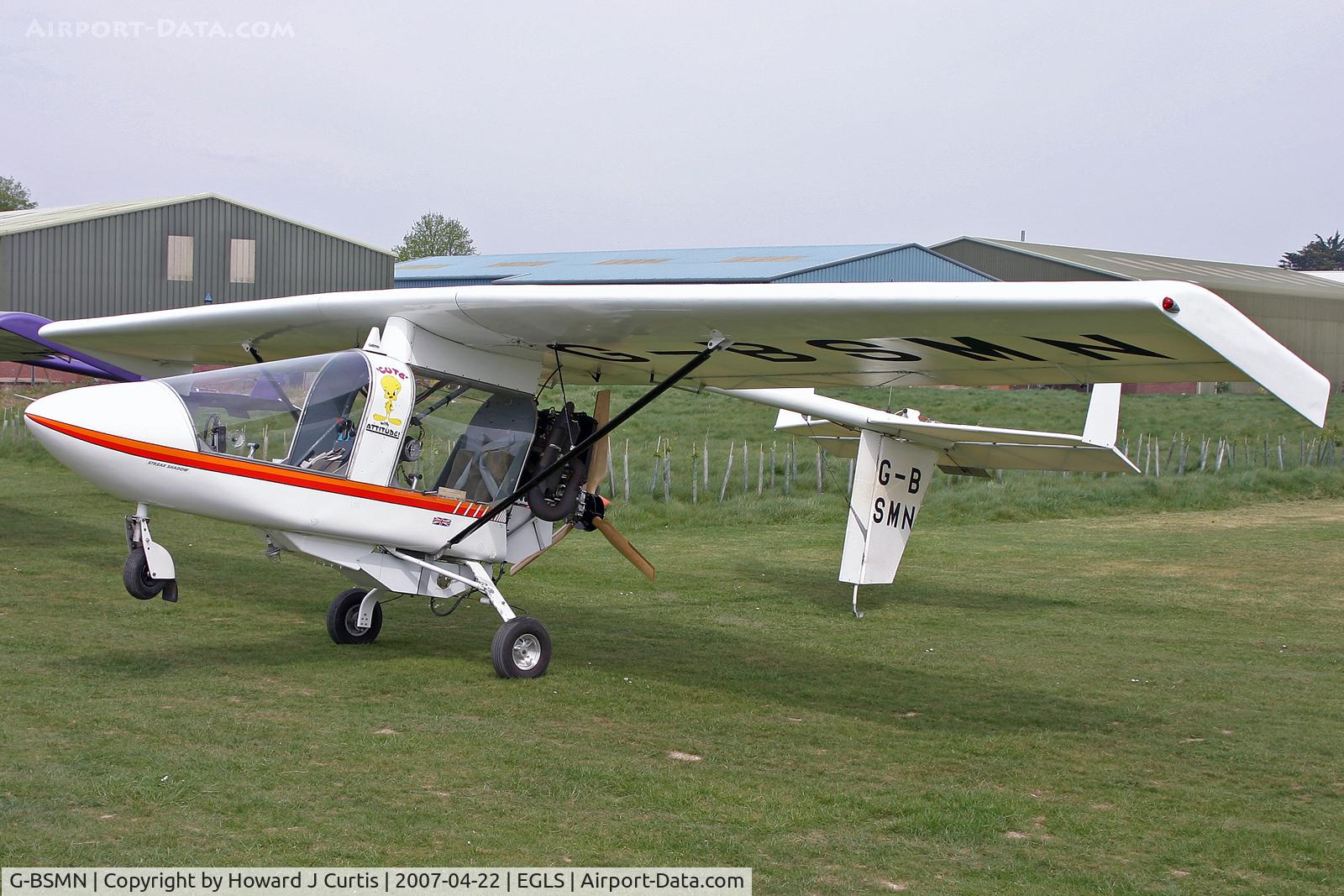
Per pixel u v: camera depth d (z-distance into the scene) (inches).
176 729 201.9
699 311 220.5
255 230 1251.2
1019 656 311.1
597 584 407.2
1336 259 4347.9
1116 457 369.4
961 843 166.1
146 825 155.4
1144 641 335.0
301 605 336.2
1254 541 560.1
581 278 1577.3
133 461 216.8
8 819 154.3
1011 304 182.1
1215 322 171.5
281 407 237.9
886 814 177.6
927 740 223.6
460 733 211.0
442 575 267.9
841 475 729.6
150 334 329.7
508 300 236.5
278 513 235.6
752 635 329.4
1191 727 240.7
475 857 151.1
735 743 215.3
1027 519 647.8
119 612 308.3
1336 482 784.3
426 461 262.1
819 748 214.7
